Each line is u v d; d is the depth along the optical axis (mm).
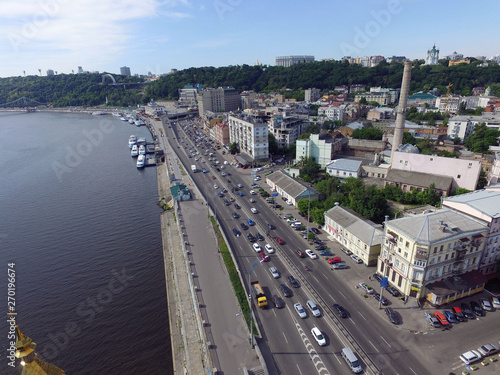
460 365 60250
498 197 90812
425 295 76750
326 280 86375
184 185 156375
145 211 149125
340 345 65562
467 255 78812
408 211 112250
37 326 82750
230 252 100750
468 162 131500
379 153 183625
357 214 106750
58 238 125000
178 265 101062
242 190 158750
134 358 72250
